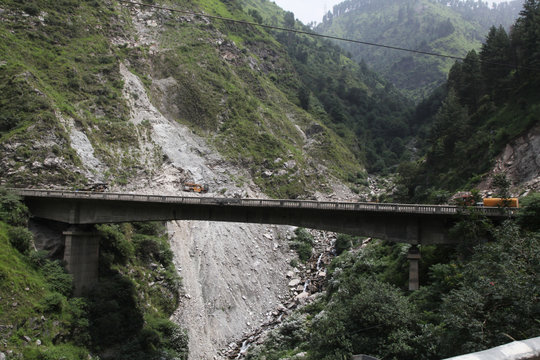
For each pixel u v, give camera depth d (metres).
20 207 55.06
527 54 79.19
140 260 67.75
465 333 30.48
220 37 152.00
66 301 49.69
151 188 87.06
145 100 108.50
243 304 73.31
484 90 92.81
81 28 111.31
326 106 180.75
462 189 72.50
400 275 54.19
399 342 35.72
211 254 78.50
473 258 37.56
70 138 80.56
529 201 43.28
